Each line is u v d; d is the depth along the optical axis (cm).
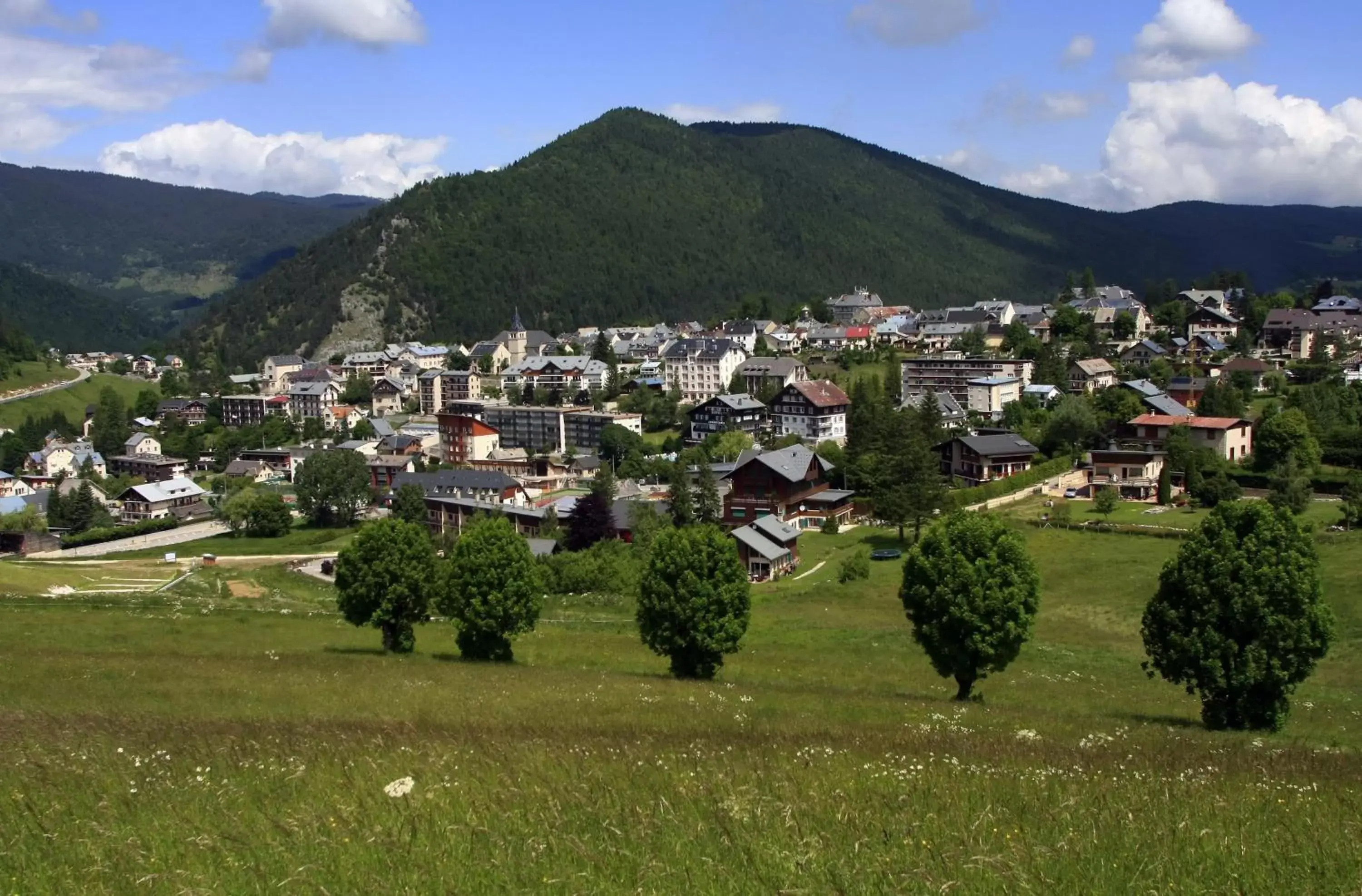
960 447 16250
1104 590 9875
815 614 9544
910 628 8762
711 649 6075
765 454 15512
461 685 5262
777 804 2144
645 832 1948
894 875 1764
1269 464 14462
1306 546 4728
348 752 2702
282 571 14262
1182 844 2000
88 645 7006
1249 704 4772
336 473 19375
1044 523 12656
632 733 3359
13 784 2319
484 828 1947
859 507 15325
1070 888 1747
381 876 1752
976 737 3625
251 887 1728
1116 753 3319
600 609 10612
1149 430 16250
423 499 18362
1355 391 17962
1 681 4884
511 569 6781
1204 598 4775
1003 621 5416
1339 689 6475
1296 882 1819
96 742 2862
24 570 13425
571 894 1677
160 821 2052
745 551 12331
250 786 2319
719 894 1688
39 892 1714
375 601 7006
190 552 17288
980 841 1952
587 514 14225
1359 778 2994
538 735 3219
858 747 3152
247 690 4856
